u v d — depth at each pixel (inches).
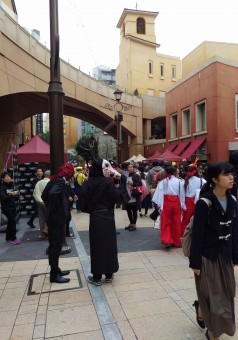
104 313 146.9
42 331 133.4
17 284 186.7
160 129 1350.9
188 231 119.3
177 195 257.4
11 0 839.7
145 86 1433.3
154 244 270.7
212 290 110.3
